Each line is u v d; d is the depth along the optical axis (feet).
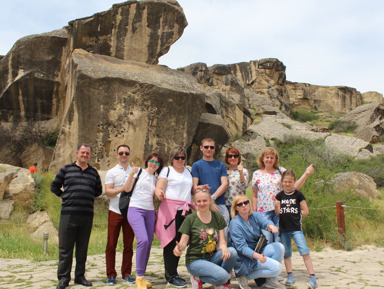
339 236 26.12
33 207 33.63
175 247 13.52
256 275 13.65
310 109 209.15
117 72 44.88
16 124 52.75
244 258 13.89
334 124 157.28
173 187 15.28
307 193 29.81
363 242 26.99
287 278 14.92
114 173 16.06
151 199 15.48
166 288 14.17
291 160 36.29
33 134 52.39
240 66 182.39
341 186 45.96
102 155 42.37
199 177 16.08
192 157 55.88
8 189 33.17
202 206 13.61
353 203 32.27
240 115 97.66
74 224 14.93
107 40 50.55
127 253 15.88
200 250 13.51
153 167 15.60
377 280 14.96
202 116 57.52
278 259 14.01
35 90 52.70
